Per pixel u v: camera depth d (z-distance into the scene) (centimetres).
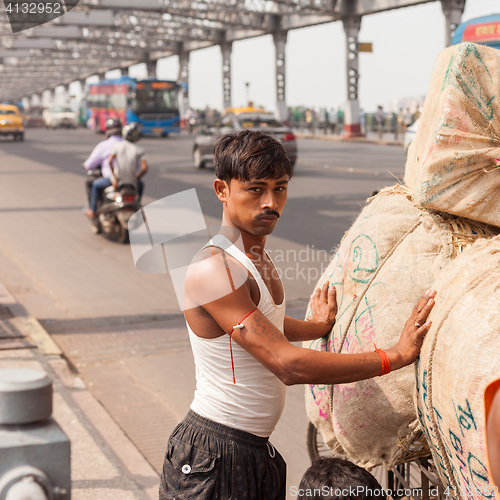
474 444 165
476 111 196
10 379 122
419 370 190
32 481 117
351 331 222
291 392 462
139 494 328
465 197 198
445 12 2956
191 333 191
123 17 3378
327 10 3462
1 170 2048
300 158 2309
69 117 5312
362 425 223
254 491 191
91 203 977
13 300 666
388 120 3516
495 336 164
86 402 438
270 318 186
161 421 423
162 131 3734
